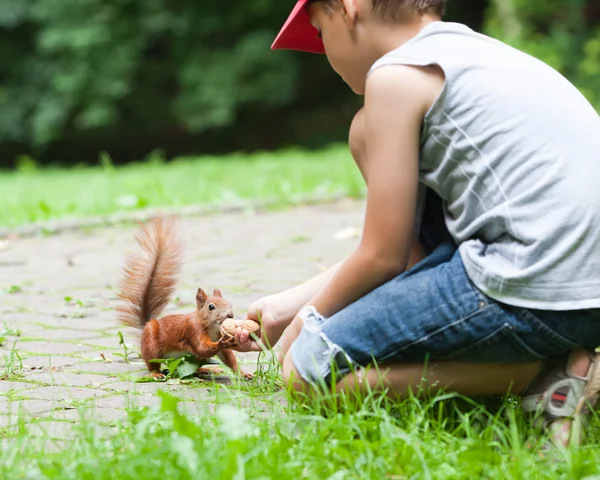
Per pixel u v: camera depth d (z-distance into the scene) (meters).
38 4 11.52
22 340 2.72
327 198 5.32
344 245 3.85
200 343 2.36
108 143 12.73
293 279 3.33
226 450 1.92
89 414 2.19
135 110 11.95
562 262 2.03
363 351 2.10
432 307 2.07
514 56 2.13
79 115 11.88
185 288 3.22
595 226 2.03
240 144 12.61
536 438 2.07
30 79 12.08
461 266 2.08
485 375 2.11
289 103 12.21
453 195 2.12
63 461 1.95
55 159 12.94
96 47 11.45
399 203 2.09
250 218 4.81
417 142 2.10
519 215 2.04
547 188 2.04
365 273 2.12
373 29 2.16
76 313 2.96
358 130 2.19
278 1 11.57
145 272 2.47
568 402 2.06
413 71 2.09
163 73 11.71
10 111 12.06
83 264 3.68
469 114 2.07
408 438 1.96
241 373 2.40
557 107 2.08
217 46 11.80
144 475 1.88
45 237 4.44
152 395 2.30
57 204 5.45
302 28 2.29
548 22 9.37
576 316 2.04
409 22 2.15
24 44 12.25
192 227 4.53
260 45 11.41
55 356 2.58
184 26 11.48
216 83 11.46
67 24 11.41
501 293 2.04
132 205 5.20
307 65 12.02
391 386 2.11
